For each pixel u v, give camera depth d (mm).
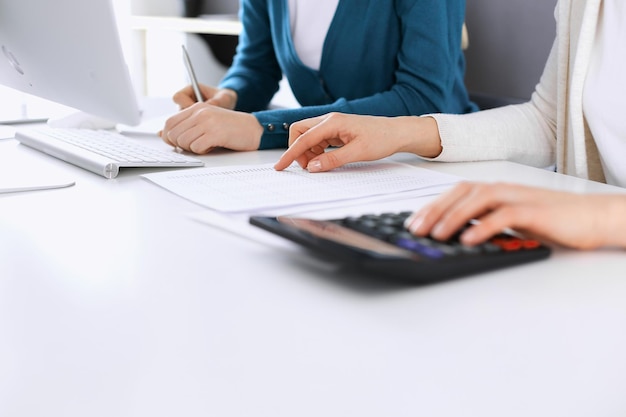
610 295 549
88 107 1086
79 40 975
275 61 1816
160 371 419
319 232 610
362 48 1595
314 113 1284
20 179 897
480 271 582
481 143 1119
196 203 798
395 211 765
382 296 539
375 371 423
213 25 2957
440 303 527
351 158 991
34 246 649
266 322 490
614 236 642
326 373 419
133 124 1039
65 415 372
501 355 447
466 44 1810
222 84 1747
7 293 538
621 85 1106
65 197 831
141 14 3076
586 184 954
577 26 1174
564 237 632
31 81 1152
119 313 502
